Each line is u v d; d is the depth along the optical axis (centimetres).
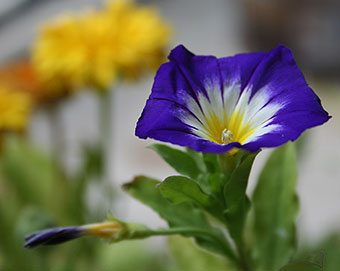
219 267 28
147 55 35
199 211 25
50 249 32
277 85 23
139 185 25
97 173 35
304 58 82
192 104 23
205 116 23
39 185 37
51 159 38
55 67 35
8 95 36
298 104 22
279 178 26
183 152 24
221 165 23
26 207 37
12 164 37
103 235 24
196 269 28
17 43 76
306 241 33
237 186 23
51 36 35
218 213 24
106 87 35
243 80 24
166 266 35
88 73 35
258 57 24
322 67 81
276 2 81
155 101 22
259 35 84
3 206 37
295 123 22
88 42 35
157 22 36
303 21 81
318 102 22
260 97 23
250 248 26
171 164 24
